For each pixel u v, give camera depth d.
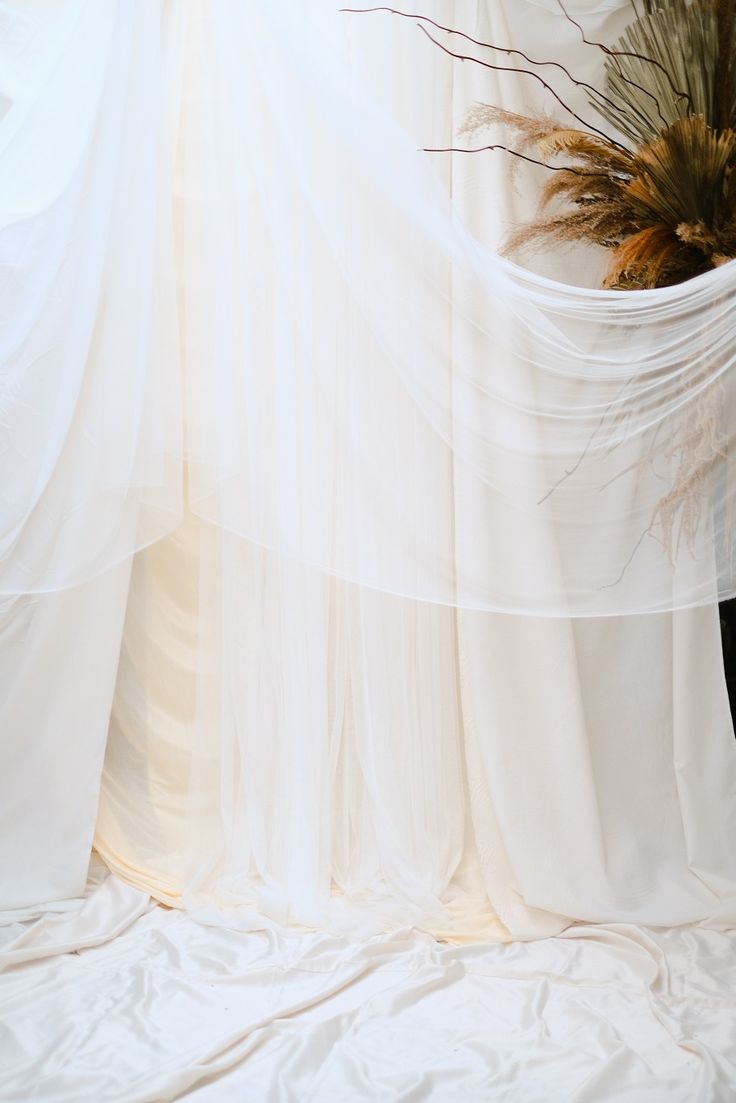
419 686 2.60
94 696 2.64
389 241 2.42
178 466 2.54
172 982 2.25
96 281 2.38
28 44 2.38
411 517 2.53
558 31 2.62
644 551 2.47
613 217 2.36
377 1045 2.02
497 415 2.46
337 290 2.50
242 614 2.62
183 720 2.79
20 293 2.36
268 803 2.62
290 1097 1.83
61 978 2.27
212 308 2.54
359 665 2.61
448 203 2.35
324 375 2.51
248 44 2.41
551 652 2.57
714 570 2.42
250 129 2.45
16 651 2.55
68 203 2.36
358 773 2.64
